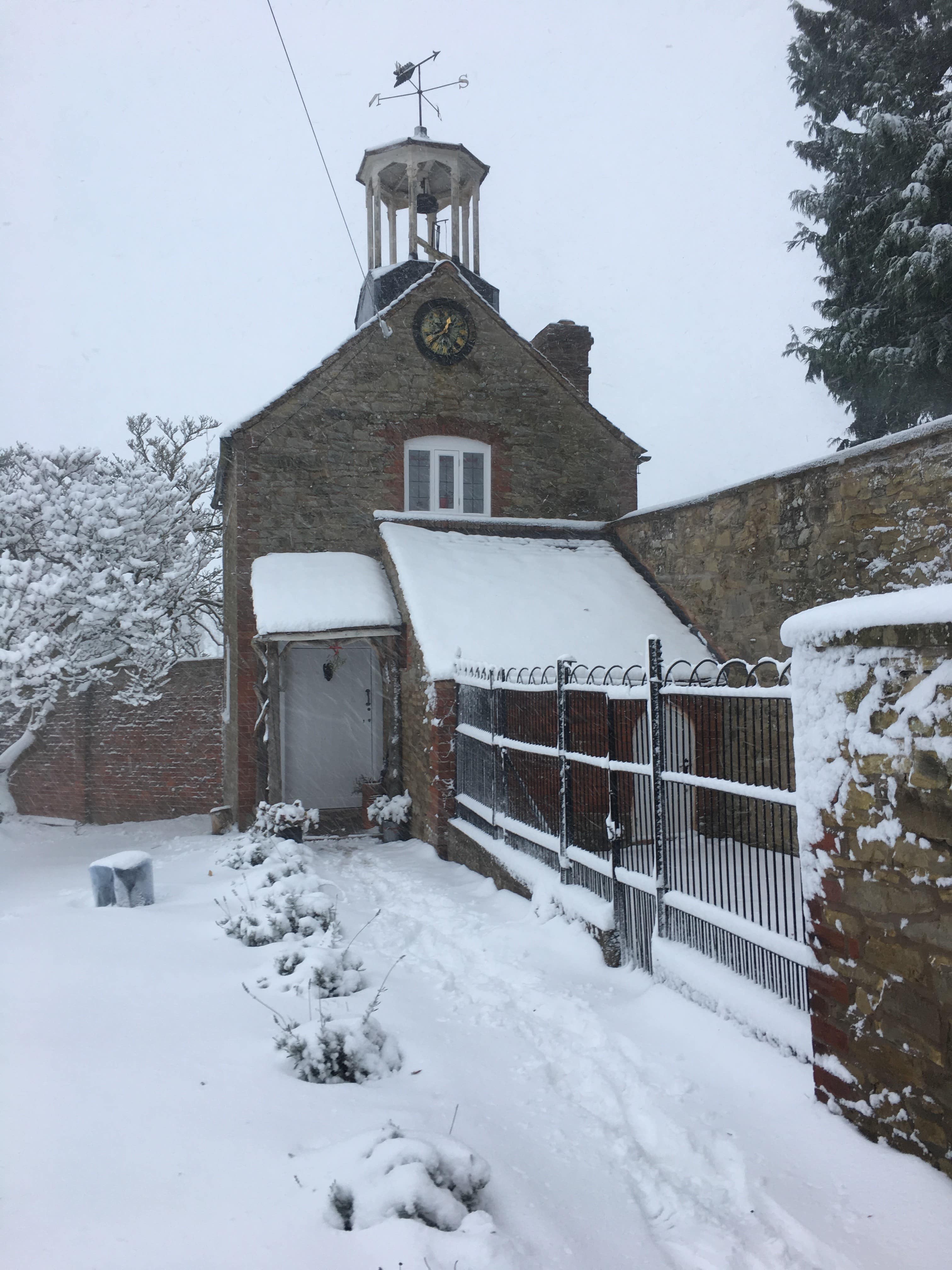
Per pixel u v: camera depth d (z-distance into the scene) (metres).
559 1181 3.19
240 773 12.41
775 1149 3.44
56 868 11.41
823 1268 2.73
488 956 6.00
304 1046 3.84
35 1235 2.46
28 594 13.12
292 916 6.09
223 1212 2.64
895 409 14.92
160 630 15.47
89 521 14.38
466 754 9.68
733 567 10.21
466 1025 4.76
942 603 2.98
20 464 15.23
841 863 3.58
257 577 12.25
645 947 5.51
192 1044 4.00
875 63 15.53
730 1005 4.46
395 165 15.86
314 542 13.20
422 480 13.92
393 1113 3.47
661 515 12.03
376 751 13.15
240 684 12.56
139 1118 3.21
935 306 13.84
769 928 4.29
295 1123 3.29
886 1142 3.33
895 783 3.28
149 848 12.20
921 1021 3.15
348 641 12.95
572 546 13.54
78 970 4.98
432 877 8.80
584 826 7.09
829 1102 3.64
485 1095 3.86
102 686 16.23
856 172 15.52
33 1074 3.51
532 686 7.36
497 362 14.27
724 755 5.03
